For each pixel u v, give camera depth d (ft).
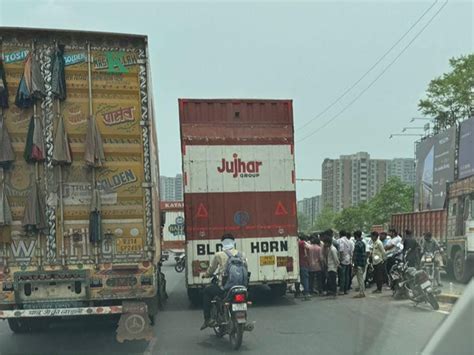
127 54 24.32
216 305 26.53
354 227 236.02
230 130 38.78
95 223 23.35
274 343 24.94
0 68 23.30
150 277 23.63
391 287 42.27
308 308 36.32
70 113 23.71
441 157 96.84
